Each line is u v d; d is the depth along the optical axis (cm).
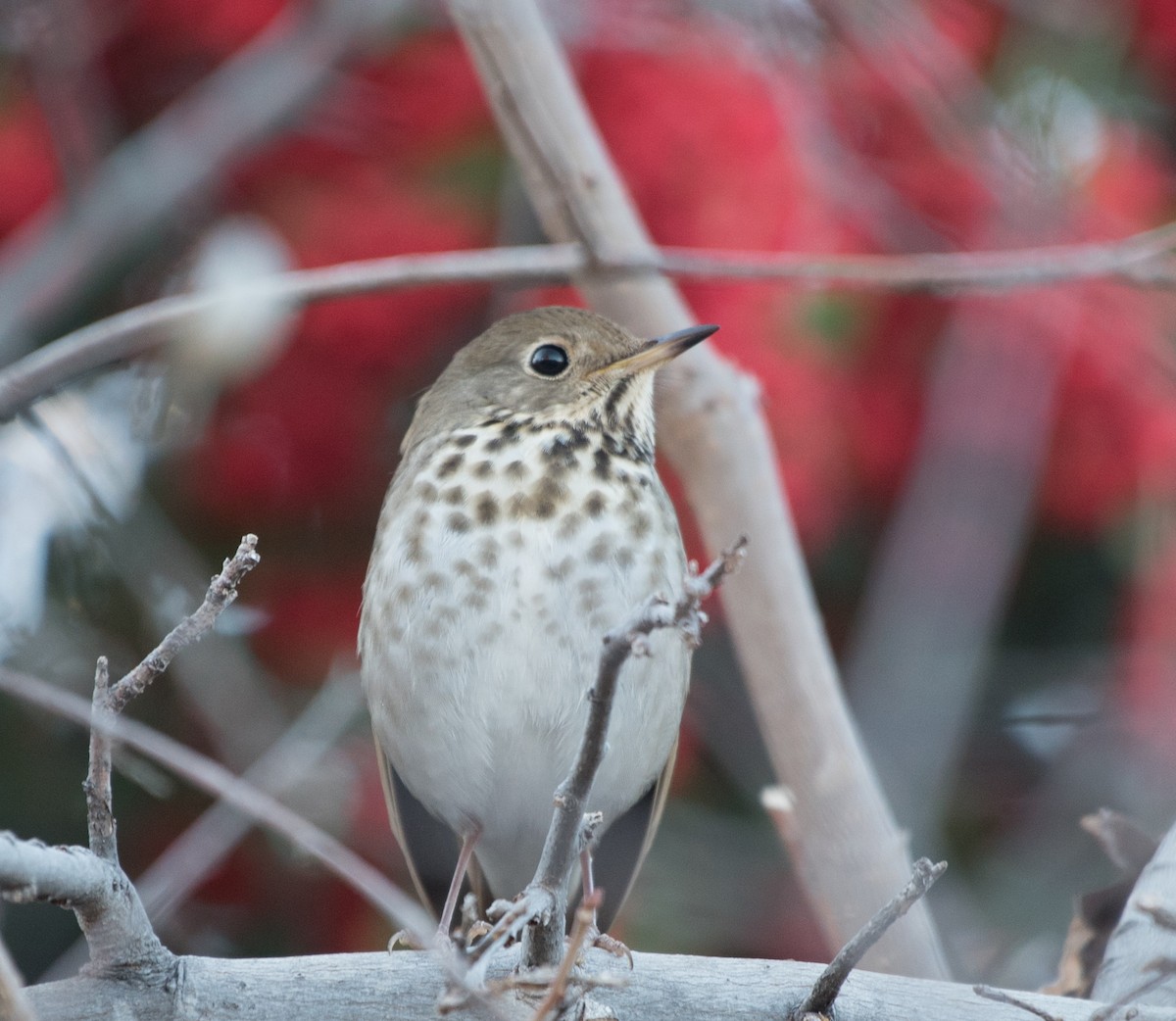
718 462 991
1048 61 1228
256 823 1090
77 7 1154
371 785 1160
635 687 942
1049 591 1266
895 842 925
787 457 1162
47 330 1223
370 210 1182
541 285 1189
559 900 680
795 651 959
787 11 1202
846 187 1164
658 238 1155
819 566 1232
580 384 1035
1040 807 1165
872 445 1189
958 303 1139
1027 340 1120
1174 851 846
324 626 1201
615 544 955
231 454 1202
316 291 934
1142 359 1143
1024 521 1168
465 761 968
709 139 1155
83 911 689
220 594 630
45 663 1145
